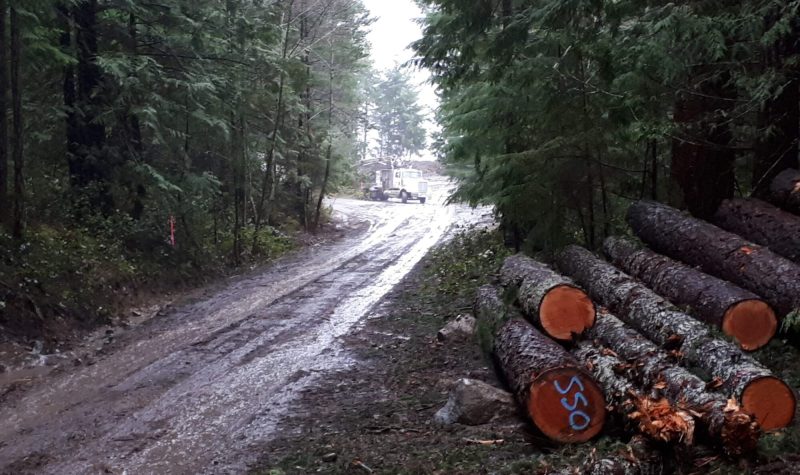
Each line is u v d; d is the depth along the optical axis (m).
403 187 47.50
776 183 9.35
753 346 6.96
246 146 19.78
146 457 6.17
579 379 5.78
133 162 15.46
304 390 8.14
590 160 10.74
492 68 10.90
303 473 5.57
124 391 8.17
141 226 15.88
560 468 4.81
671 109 10.74
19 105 12.00
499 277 9.95
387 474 5.30
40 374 8.88
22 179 12.00
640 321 7.21
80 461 6.07
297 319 12.32
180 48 16.91
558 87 10.40
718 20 7.38
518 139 12.48
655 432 4.75
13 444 6.48
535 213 10.88
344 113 29.48
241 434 6.72
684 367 5.98
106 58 14.39
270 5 19.38
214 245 19.16
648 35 7.70
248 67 18.47
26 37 12.89
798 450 4.76
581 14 9.31
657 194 11.22
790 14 6.95
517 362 6.52
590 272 8.81
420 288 15.02
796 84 9.27
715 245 8.26
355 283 16.17
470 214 34.94
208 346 10.40
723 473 4.53
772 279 7.28
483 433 6.02
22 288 10.69
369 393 7.93
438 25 11.57
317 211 28.42
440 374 8.38
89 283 12.31
